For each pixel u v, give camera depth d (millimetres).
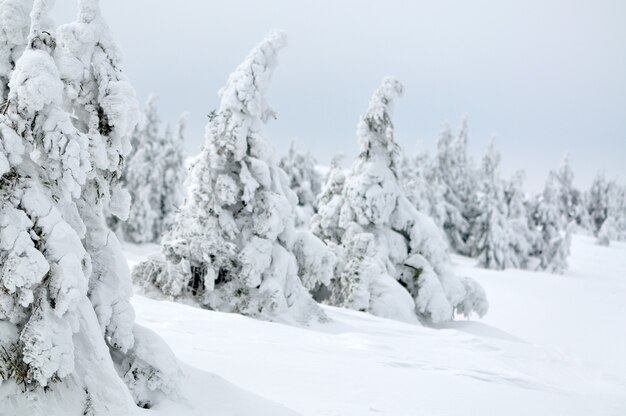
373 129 25172
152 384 6562
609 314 36375
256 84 19266
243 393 7680
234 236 19031
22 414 5102
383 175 24781
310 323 18438
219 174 19250
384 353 13820
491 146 67438
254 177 19547
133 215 47719
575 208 93625
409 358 13867
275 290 18438
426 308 23719
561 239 60562
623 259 69938
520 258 59844
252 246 18891
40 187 5699
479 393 10914
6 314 5316
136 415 5688
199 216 18891
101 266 6609
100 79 6750
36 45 5941
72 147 5688
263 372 9828
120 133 6672
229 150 19172
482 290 26156
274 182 20062
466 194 67062
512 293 41281
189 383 7309
